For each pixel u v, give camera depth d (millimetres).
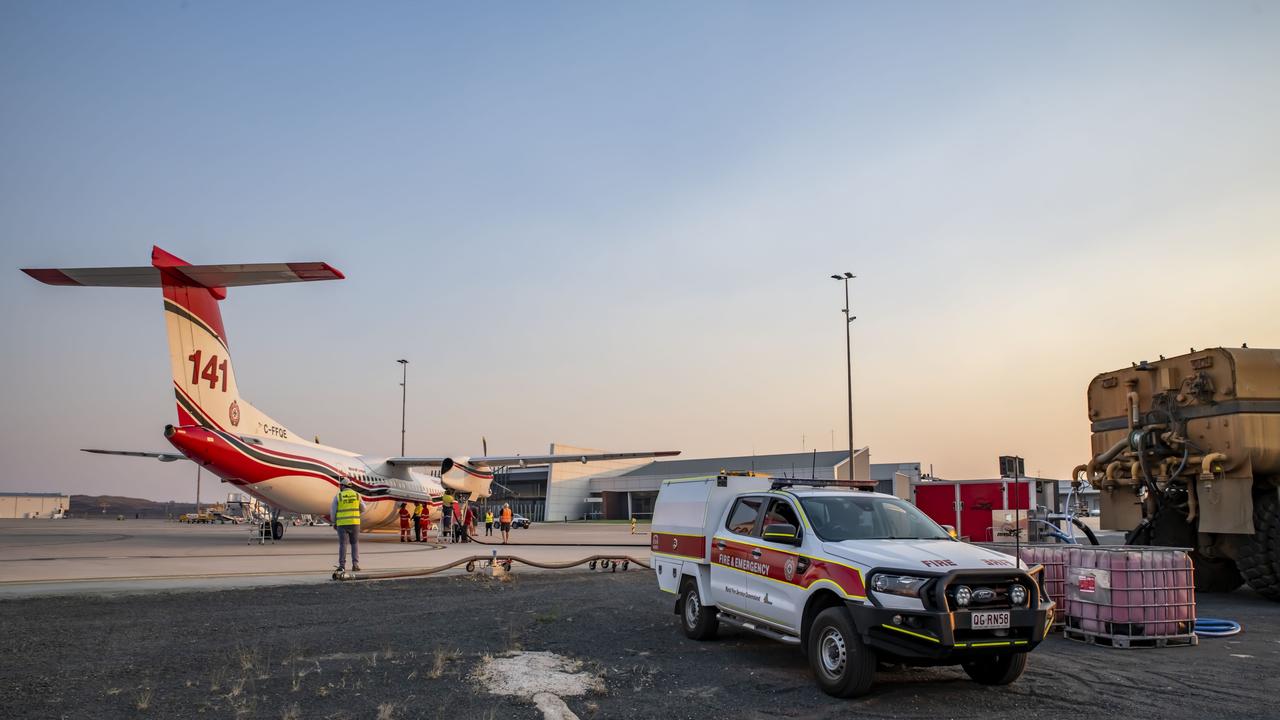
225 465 24047
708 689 7297
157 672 7512
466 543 32062
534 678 7367
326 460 28203
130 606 11758
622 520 85375
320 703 6492
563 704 6504
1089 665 8477
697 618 9812
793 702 6891
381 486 30938
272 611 11516
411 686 7090
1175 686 7520
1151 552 9805
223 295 23766
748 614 8773
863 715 6492
